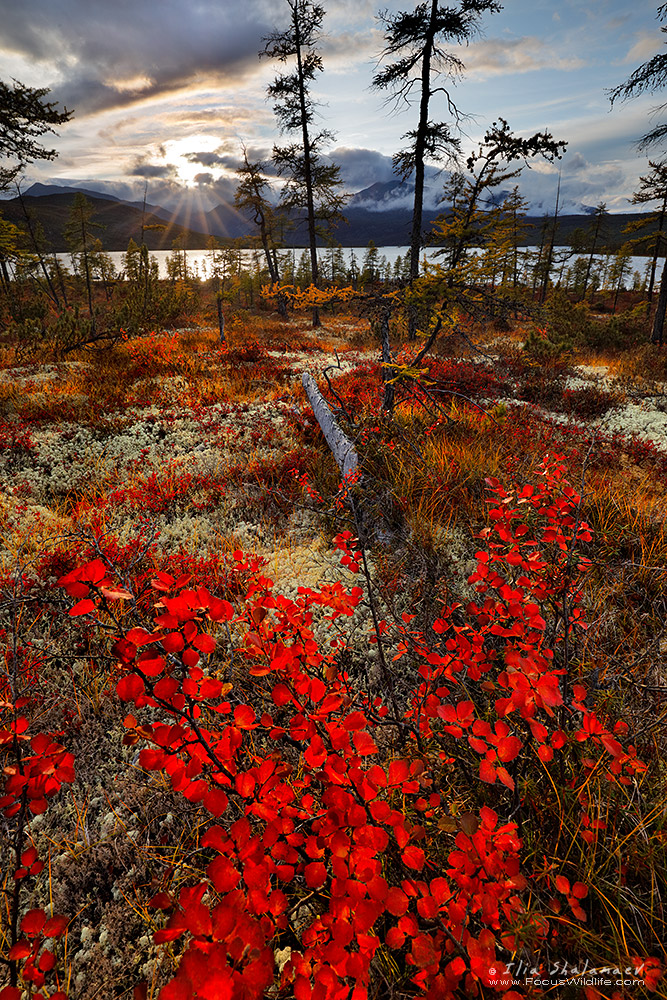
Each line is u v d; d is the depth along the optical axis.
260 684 2.65
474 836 1.30
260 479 5.77
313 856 1.22
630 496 4.83
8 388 8.89
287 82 20.83
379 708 2.36
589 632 2.83
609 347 17.61
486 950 1.20
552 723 2.16
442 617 2.81
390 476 5.05
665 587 3.39
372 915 1.10
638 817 1.92
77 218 40.66
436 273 5.08
